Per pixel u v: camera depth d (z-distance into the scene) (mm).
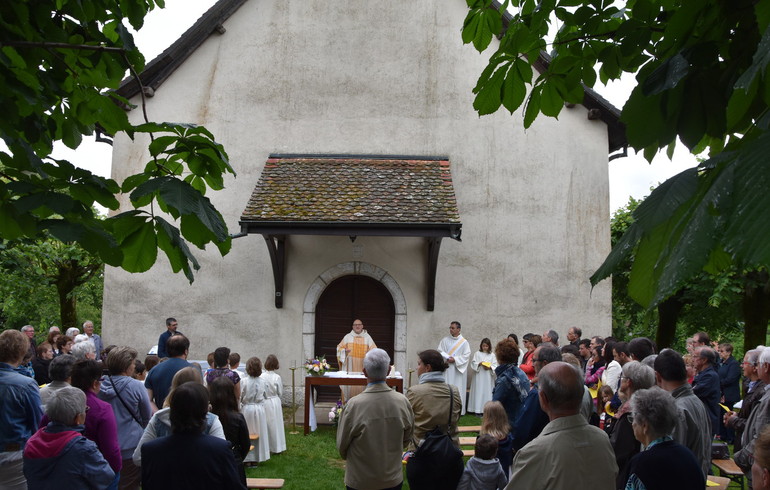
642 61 1704
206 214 1765
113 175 11211
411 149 11578
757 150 734
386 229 10000
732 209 708
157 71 11742
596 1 1793
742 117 1121
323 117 11664
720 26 1367
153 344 11227
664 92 1344
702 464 3682
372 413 4344
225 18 11648
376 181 10922
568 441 2703
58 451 3410
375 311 11555
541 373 2857
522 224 11383
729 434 8477
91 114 2336
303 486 6949
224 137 11633
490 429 5230
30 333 9414
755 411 4164
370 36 11742
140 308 11305
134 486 5012
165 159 2068
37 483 3416
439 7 11734
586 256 11281
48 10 2283
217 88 11664
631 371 3893
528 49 1919
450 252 11383
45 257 13305
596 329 11164
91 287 20594
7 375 4371
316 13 11773
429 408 4582
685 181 868
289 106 11688
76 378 4062
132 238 1843
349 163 11336
